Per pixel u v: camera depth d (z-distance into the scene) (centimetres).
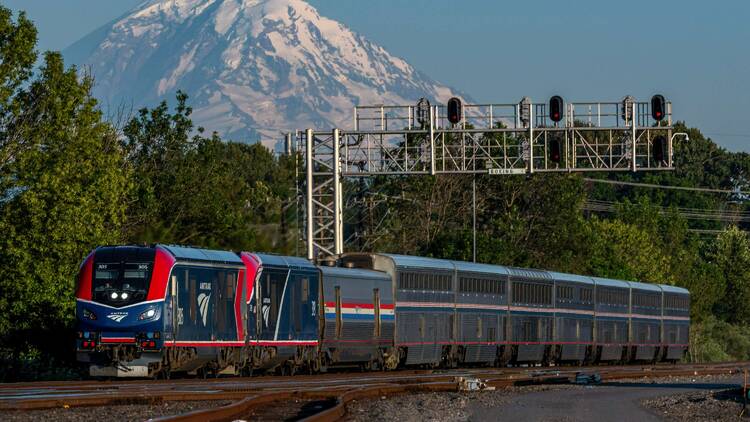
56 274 10831
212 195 16025
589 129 13488
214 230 15975
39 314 10681
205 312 9050
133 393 6694
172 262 8700
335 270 11038
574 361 16338
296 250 15738
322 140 13775
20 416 5497
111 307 8606
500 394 8325
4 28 12506
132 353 8550
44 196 11069
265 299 9819
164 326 8581
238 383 8212
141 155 16550
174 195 15812
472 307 13412
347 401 6994
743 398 8194
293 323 10238
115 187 11838
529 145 13425
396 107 13575
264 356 9844
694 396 8562
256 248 15912
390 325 11869
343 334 11044
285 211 16250
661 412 7238
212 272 9150
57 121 12525
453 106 13188
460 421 6166
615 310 17350
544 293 15150
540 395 8238
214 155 16788
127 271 8656
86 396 6209
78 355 8694
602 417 6556
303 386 8094
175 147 16638
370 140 13700
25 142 12394
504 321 14125
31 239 10900
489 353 13788
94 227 11169
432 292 12650
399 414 6444
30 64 12644
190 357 8888
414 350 12306
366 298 11475
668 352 19525
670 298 19675
